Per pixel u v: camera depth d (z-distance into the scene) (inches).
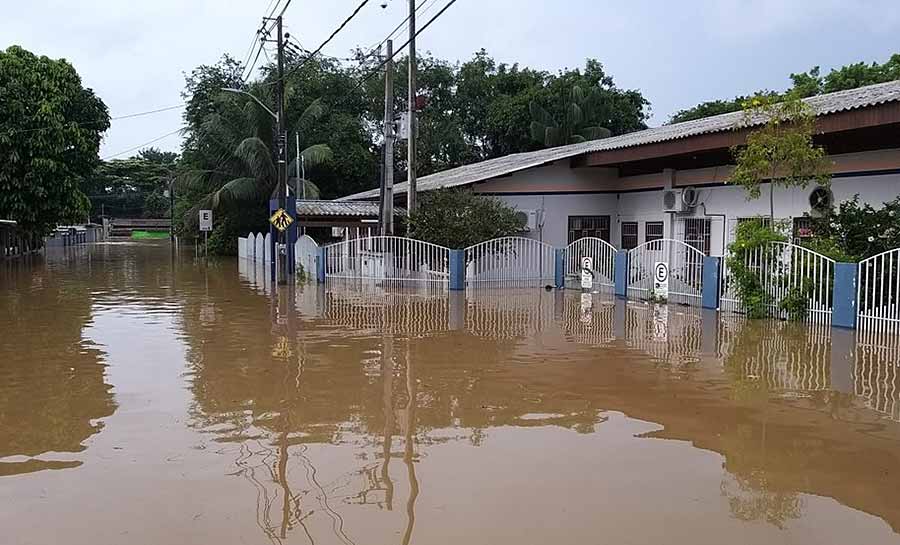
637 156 736.3
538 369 368.5
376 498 200.2
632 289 680.4
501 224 826.2
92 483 212.5
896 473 219.9
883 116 491.5
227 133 1450.5
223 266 1246.3
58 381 345.1
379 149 1651.1
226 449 242.8
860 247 517.3
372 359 396.2
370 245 850.8
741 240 548.1
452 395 315.9
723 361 384.5
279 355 408.8
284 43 884.6
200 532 179.2
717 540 175.3
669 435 258.1
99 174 3154.5
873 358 386.3
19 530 181.2
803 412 285.9
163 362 390.0
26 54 1280.8
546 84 1647.4
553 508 193.5
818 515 189.8
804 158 521.3
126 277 1003.3
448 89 1708.9
